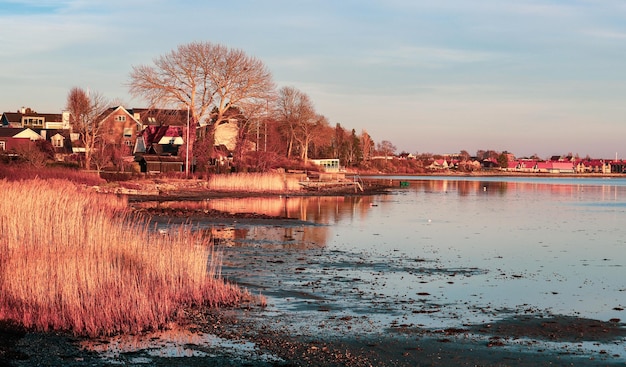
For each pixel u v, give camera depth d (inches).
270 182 3420.3
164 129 4453.7
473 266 1113.4
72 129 4569.4
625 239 1571.1
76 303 692.7
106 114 4611.2
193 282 821.9
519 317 749.9
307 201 2847.0
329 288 903.1
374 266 1095.6
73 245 913.5
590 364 582.6
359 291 885.8
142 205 2225.6
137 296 722.8
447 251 1296.8
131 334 655.8
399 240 1467.8
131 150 4527.6
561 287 935.7
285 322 713.6
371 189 4126.5
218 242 1363.2
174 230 1421.0
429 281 967.6
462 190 4315.9
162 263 829.8
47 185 1676.9
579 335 676.7
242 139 3954.2
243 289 882.8
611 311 786.2
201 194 2945.4
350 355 601.0
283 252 1239.5
